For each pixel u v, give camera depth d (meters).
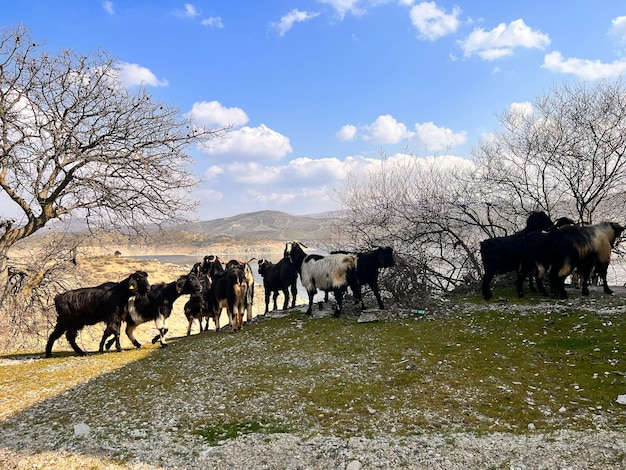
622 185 12.09
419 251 13.45
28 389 7.21
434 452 4.41
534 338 7.75
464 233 13.87
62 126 11.81
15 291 13.72
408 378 6.43
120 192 13.12
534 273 10.57
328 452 4.53
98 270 28.34
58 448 4.92
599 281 14.07
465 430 4.85
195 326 21.62
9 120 10.99
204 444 4.83
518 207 13.69
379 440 4.72
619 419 4.83
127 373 7.85
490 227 14.11
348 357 7.61
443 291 13.24
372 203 14.23
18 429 5.54
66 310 10.00
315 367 7.23
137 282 9.75
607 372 6.05
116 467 4.44
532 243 10.19
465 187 13.66
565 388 5.77
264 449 4.65
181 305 27.45
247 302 11.56
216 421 5.42
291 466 4.31
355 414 5.39
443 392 5.88
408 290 12.98
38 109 12.29
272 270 12.89
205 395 6.36
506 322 8.79
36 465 4.56
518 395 5.64
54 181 13.03
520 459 4.20
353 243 14.62
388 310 10.84
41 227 13.16
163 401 6.23
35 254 14.58
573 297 9.96
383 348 7.97
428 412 5.33
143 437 5.09
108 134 12.87
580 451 4.25
